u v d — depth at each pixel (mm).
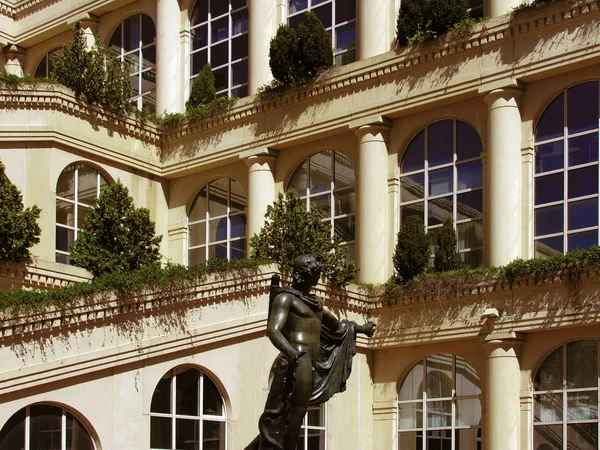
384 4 28344
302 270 14531
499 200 25062
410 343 25703
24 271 24766
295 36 28844
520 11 25047
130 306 21484
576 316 23094
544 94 25109
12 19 36469
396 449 26000
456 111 26562
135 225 26781
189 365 22531
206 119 30734
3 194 24766
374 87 27656
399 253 26031
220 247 30844
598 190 24188
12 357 20000
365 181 27484
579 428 23344
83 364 20812
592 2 24031
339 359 14570
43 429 20500
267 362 23312
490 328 24328
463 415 25094
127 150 30422
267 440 14062
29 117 28016
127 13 34312
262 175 29641
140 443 21594
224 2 32469
